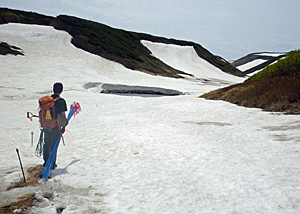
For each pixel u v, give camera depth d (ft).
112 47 268.82
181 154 19.86
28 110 56.24
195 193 12.58
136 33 411.34
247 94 53.88
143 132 29.68
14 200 12.22
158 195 12.51
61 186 13.99
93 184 14.23
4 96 90.17
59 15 298.35
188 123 35.04
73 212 11.07
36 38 220.84
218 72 366.63
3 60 160.45
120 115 45.21
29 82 126.31
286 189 12.24
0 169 17.04
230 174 14.89
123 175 15.58
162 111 47.85
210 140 24.48
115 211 11.09
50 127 15.93
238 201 11.43
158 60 331.57
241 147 21.16
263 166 15.87
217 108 47.78
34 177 15.31
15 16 248.11
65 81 143.74
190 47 420.36
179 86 189.67
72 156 20.26
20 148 23.40
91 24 306.55
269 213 10.21
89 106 60.44
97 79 169.58
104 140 26.02
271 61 552.82
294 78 49.80
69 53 213.66
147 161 18.39
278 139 22.89
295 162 16.08
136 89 165.27
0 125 36.78
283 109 39.60
